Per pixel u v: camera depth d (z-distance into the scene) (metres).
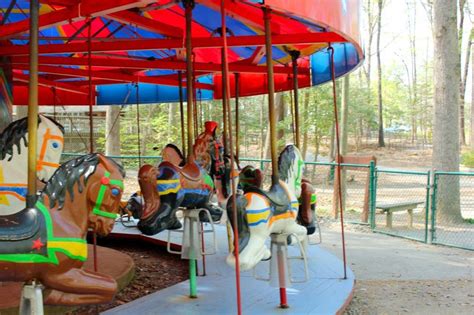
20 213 2.43
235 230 3.11
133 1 3.21
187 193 4.10
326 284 4.79
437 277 6.02
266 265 5.57
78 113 21.73
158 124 18.50
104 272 4.75
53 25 3.71
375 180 9.42
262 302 4.23
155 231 3.84
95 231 2.73
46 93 9.34
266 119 21.95
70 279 2.50
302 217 5.21
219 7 3.93
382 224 10.23
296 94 5.33
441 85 10.59
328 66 6.46
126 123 20.30
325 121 16.44
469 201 14.33
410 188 17.72
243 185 4.13
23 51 4.90
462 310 4.82
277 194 3.77
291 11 2.89
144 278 5.54
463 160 23.50
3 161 3.19
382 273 6.19
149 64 6.08
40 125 3.26
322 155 25.69
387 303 5.00
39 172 3.22
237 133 6.65
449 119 10.49
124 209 7.68
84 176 2.64
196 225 4.41
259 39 4.70
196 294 4.42
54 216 2.50
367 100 24.08
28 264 2.36
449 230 9.52
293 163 4.36
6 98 5.07
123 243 7.54
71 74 6.73
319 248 6.40
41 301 2.44
